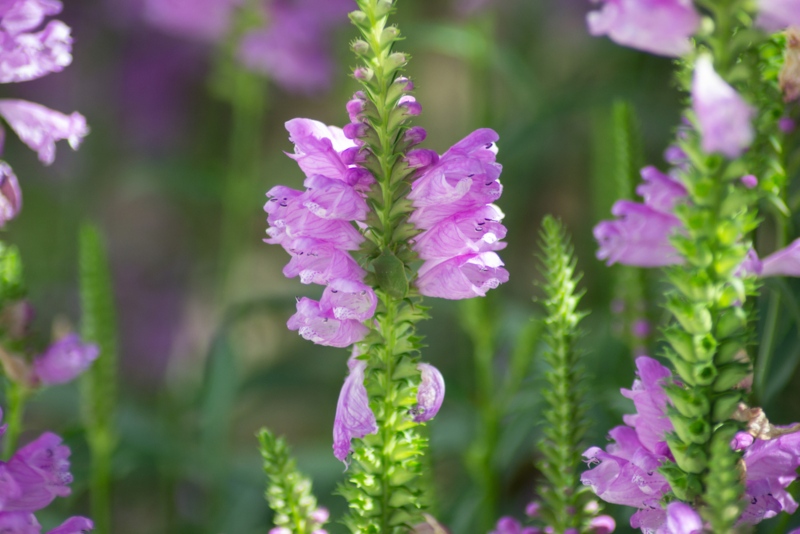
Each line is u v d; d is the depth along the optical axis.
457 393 0.92
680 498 0.62
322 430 1.37
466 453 0.90
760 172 0.68
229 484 1.00
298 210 0.65
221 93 1.29
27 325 0.73
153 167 1.29
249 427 1.41
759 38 0.60
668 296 0.62
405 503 0.66
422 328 1.32
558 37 1.49
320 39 1.36
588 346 0.95
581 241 1.38
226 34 1.30
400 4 1.33
